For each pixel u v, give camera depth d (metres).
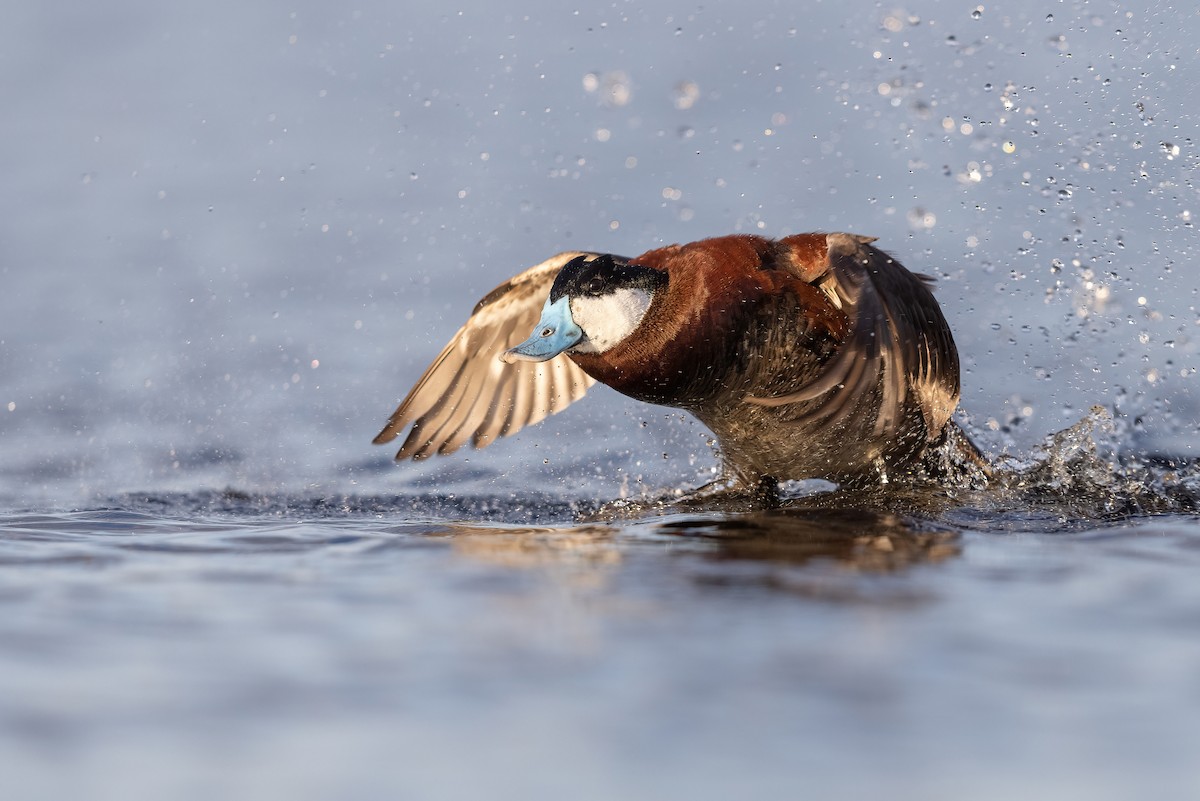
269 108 23.00
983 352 13.16
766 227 16.67
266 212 19.00
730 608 5.73
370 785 4.03
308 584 6.25
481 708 4.54
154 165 21.12
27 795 3.97
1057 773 4.09
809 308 9.30
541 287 10.92
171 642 5.23
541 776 4.08
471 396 11.17
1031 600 5.83
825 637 5.27
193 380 13.57
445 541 7.69
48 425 12.33
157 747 4.26
